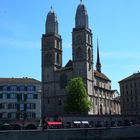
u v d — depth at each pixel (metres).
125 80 169.00
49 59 163.50
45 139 66.50
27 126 115.38
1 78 125.81
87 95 139.62
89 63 157.38
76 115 117.69
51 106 158.38
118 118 126.12
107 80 185.00
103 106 172.62
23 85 123.56
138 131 74.88
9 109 120.12
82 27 158.12
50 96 159.38
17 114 120.81
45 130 66.81
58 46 167.25
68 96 133.50
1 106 119.56
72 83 133.62
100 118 121.81
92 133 71.62
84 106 130.38
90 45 160.25
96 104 163.00
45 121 109.50
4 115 119.12
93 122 119.81
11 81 122.44
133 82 164.62
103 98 173.50
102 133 72.62
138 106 160.75
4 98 120.25
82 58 155.75
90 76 157.25
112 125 116.56
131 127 74.81
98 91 168.00
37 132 65.94
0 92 120.12
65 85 156.50
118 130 74.00
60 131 68.44
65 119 115.56
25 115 121.69
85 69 154.38
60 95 156.62
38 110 123.94
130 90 165.88
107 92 180.62
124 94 169.12
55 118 117.00
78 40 158.25
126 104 167.50
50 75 161.75
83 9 161.38
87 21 161.38
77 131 70.25
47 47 164.75
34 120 118.12
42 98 161.00
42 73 164.25
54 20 166.88
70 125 110.94
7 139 62.66
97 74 174.88
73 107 130.62
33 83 125.00
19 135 63.94
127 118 128.38
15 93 121.94
